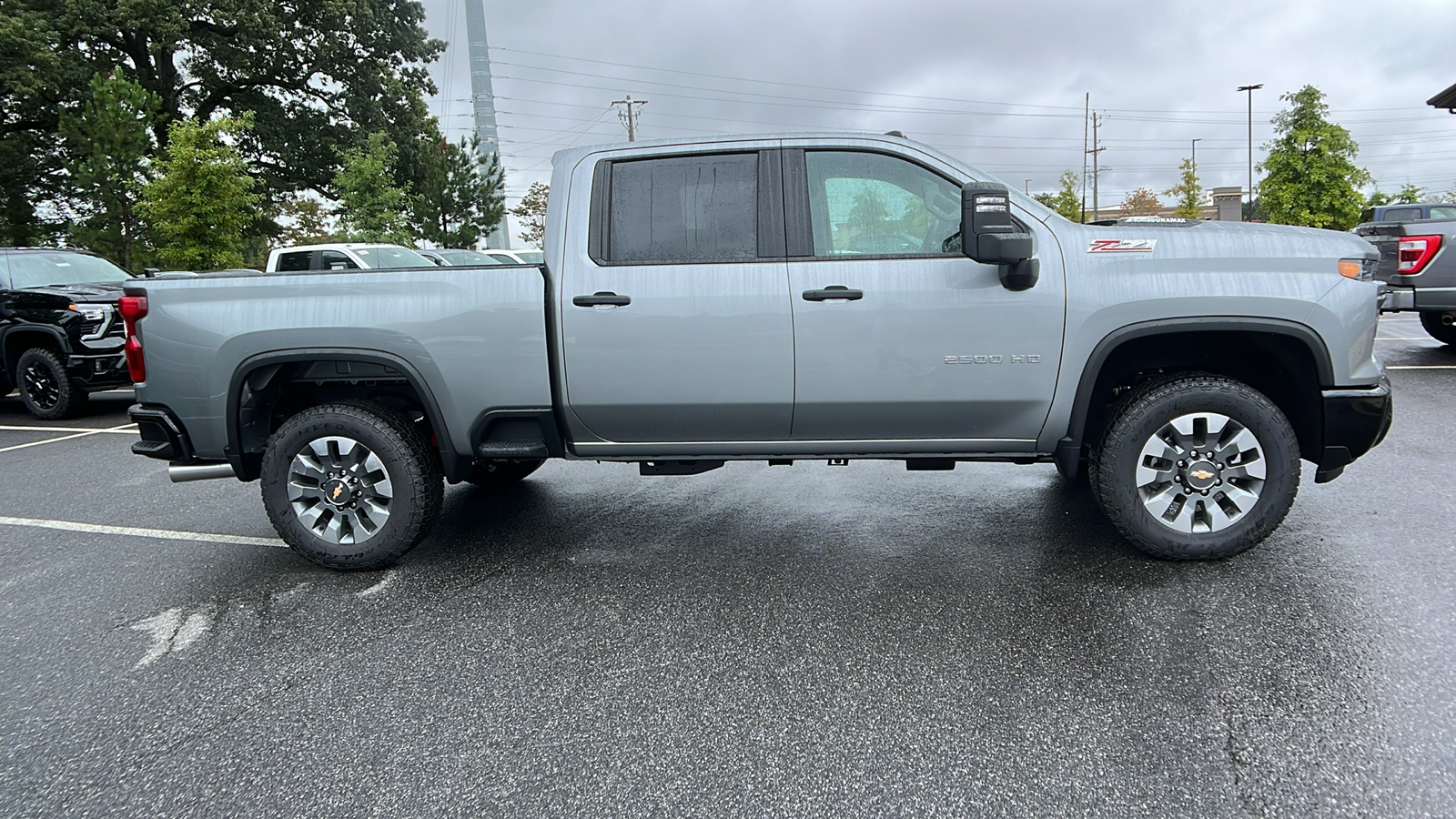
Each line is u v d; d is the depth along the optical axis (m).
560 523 4.63
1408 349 10.01
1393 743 2.30
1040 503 4.70
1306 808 2.06
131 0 27.08
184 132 17.14
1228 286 3.37
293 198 36.06
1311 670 2.71
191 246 17.22
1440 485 4.65
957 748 2.36
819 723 2.52
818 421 3.68
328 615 3.45
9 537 4.68
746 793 2.20
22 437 8.04
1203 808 2.07
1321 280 3.36
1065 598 3.35
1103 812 2.07
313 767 2.38
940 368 3.52
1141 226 3.59
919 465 3.93
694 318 3.57
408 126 32.81
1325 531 3.97
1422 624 2.98
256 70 31.41
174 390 3.86
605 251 3.67
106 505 5.31
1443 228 8.40
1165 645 2.92
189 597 3.70
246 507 5.19
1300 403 3.61
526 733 2.52
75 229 20.55
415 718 2.62
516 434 3.85
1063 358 3.47
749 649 3.03
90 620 3.47
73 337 8.55
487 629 3.27
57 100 27.69
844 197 3.61
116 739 2.56
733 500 4.99
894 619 3.23
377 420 3.81
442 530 4.57
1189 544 3.57
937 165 3.57
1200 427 3.51
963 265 3.47
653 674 2.86
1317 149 28.38
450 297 3.69
